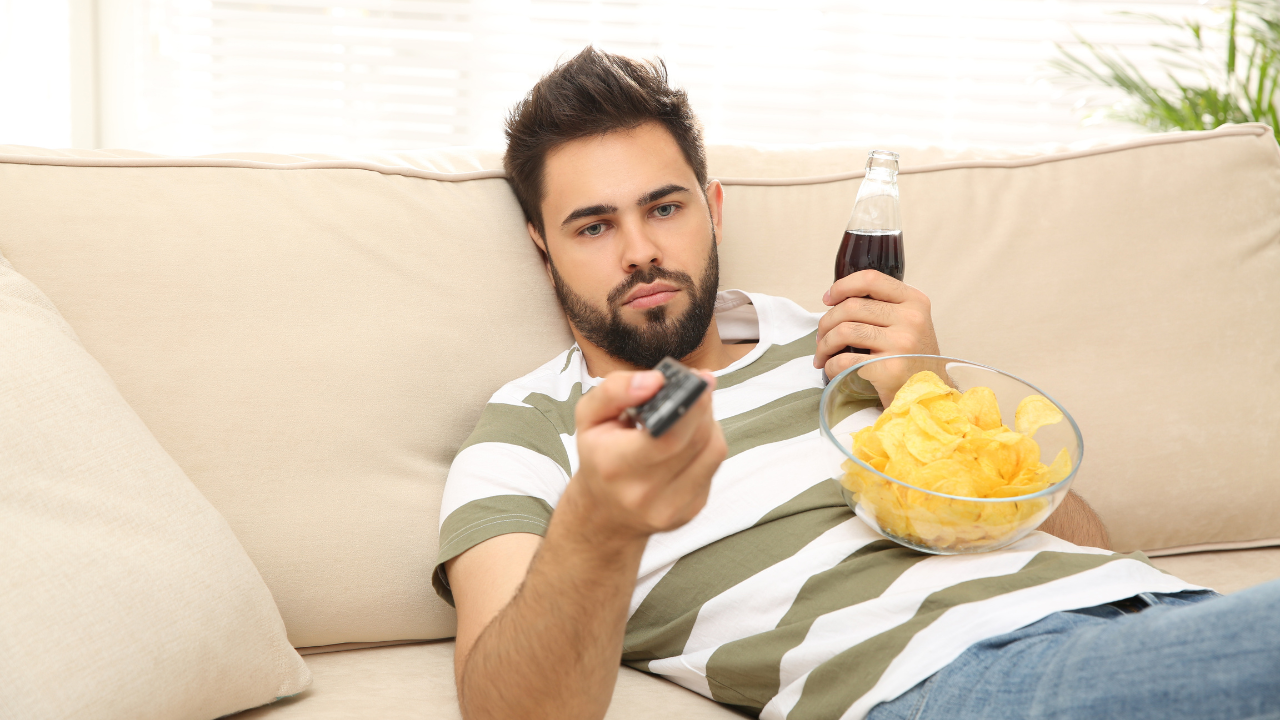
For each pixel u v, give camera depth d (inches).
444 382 41.6
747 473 37.2
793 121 88.3
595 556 24.2
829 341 40.8
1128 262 50.2
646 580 36.6
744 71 87.6
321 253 40.6
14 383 30.5
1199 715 23.4
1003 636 28.8
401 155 48.2
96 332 36.5
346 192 42.6
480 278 43.8
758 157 53.2
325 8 83.9
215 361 37.7
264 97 84.7
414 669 37.5
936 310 48.8
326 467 38.1
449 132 87.3
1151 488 47.9
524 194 45.3
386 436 39.5
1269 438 48.8
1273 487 48.5
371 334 40.3
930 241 50.1
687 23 85.1
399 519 38.7
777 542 35.2
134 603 28.8
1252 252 51.2
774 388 42.9
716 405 41.7
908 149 53.9
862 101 88.0
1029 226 50.5
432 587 38.8
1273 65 79.3
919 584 31.8
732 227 50.2
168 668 29.0
